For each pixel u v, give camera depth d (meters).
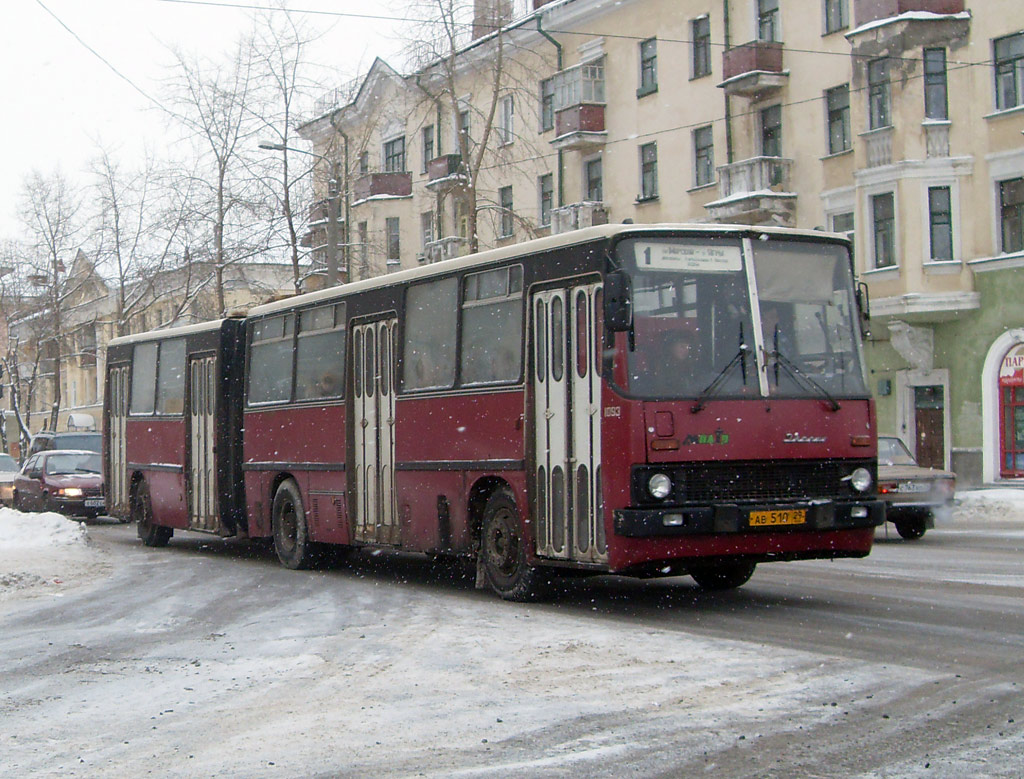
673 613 11.80
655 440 10.99
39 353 58.12
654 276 11.34
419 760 6.52
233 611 12.95
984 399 32.62
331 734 7.14
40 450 36.28
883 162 33.44
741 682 8.14
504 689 8.19
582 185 44.62
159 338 21.89
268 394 18.16
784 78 37.12
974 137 32.47
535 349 12.44
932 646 9.36
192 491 20.33
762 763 6.26
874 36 33.53
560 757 6.47
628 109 42.75
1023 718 7.03
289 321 17.64
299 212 37.81
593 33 43.97
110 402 24.11
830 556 11.77
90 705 8.25
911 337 33.88
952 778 5.93
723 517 11.00
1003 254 31.86
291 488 17.39
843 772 6.08
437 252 47.69
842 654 9.09
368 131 40.94
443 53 35.16
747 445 11.25
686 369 11.24
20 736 7.39
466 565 17.30
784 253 11.83
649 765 6.28
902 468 21.08
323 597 13.91
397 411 14.84
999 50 32.22
